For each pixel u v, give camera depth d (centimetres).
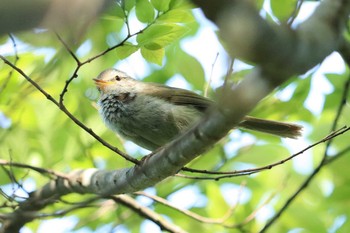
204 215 1350
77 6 333
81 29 421
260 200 1382
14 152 1240
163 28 803
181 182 1351
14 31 320
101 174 979
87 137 1267
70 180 1027
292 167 1403
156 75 1464
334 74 1375
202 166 1342
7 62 777
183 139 724
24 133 1265
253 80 447
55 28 333
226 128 625
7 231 994
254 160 1355
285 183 1256
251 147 1335
